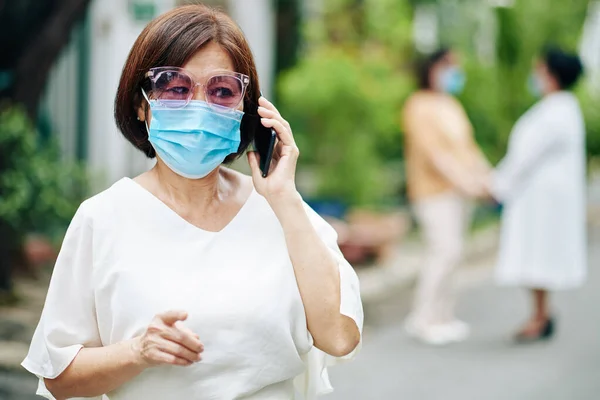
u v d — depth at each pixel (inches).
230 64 111.6
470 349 351.9
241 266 110.3
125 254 108.5
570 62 358.0
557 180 352.2
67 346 110.7
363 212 551.5
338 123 542.6
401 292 475.2
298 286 112.5
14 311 350.9
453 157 357.1
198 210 113.7
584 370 319.6
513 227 359.3
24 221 358.0
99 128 514.0
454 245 363.6
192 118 109.3
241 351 108.0
